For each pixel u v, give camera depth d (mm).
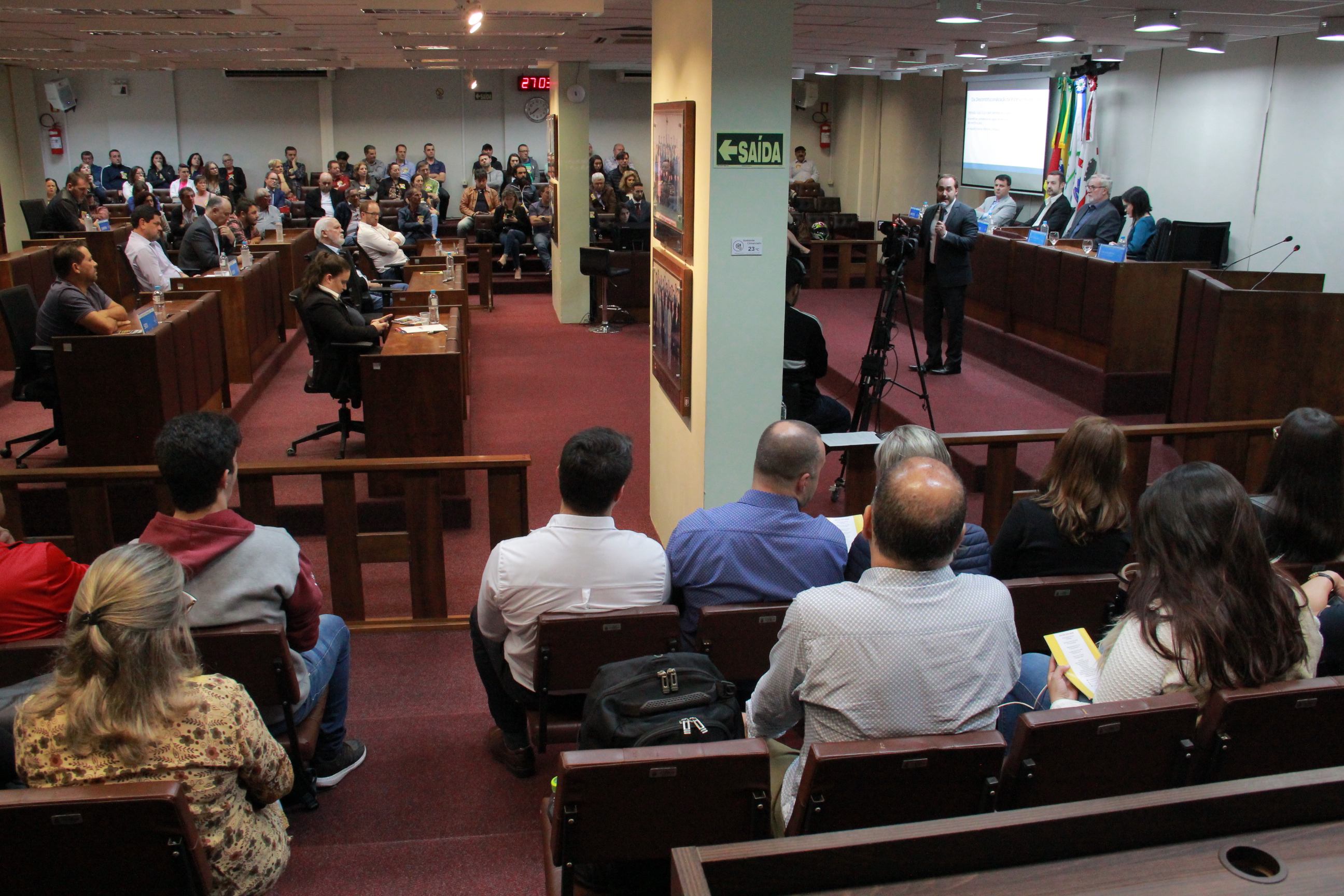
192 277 7520
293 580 2557
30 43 9547
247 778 1930
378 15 6949
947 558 1803
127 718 1753
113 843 1698
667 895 2014
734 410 4508
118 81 17812
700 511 2703
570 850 1783
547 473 6707
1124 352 6891
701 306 4488
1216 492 1896
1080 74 10234
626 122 18562
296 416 7355
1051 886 1289
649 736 1959
